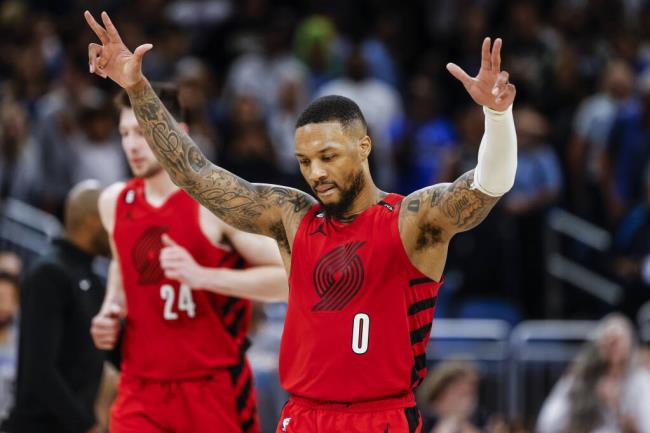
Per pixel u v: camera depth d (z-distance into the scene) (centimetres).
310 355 1229
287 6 4425
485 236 3153
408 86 4291
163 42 3872
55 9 4300
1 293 2141
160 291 1566
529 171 3344
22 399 1727
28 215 3059
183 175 1269
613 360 2475
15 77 3744
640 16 4156
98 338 1588
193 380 1570
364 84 3750
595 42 4028
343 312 1218
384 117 3728
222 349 1581
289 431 1248
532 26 3988
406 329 1222
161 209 1580
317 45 3919
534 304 3256
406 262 1213
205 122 3538
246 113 3406
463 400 2312
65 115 3341
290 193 1291
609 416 2472
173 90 1602
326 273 1224
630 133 3459
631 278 3045
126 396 1596
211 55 4191
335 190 1210
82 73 3734
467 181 1176
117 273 1656
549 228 3288
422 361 1256
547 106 3819
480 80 1131
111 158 3369
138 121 1261
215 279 1523
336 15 4269
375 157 3566
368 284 1213
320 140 1197
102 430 1903
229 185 1280
